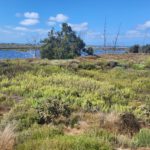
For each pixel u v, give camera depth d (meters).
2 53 105.81
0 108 15.54
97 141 9.31
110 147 9.42
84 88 21.38
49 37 62.94
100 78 29.81
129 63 44.06
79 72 32.38
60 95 18.22
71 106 15.80
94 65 39.28
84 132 11.59
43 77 26.38
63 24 64.19
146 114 16.16
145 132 11.45
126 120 13.15
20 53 107.69
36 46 87.19
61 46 62.81
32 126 11.98
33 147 8.69
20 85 22.03
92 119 13.71
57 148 8.44
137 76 32.88
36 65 34.25
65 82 23.38
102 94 19.86
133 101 19.78
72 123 13.14
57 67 33.22
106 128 12.49
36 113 13.47
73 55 62.03
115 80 28.75
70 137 9.50
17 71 28.66
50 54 61.50
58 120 13.26
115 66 41.78
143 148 10.52
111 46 103.38
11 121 12.37
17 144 9.20
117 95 20.41
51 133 10.62
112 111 15.16
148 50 94.25
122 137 11.11
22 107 14.55
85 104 16.44
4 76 25.94
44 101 14.78
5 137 8.99
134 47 96.06
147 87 25.78
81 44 66.44
